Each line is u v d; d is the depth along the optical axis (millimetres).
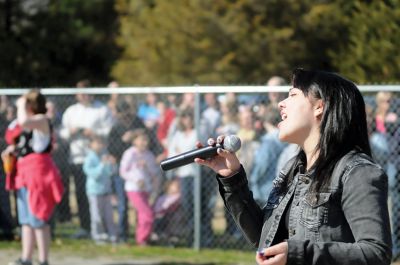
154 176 10203
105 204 10523
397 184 8859
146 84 17609
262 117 9477
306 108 3377
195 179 9812
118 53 25656
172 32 17484
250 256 9594
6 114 11086
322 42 16484
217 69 16859
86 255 9930
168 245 10188
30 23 25719
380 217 3070
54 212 11078
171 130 9992
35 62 25531
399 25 13320
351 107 3326
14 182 8773
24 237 8719
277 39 16562
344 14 16203
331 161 3266
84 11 26062
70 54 25984
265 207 3586
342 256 3033
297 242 3078
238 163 3678
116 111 10469
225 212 9914
